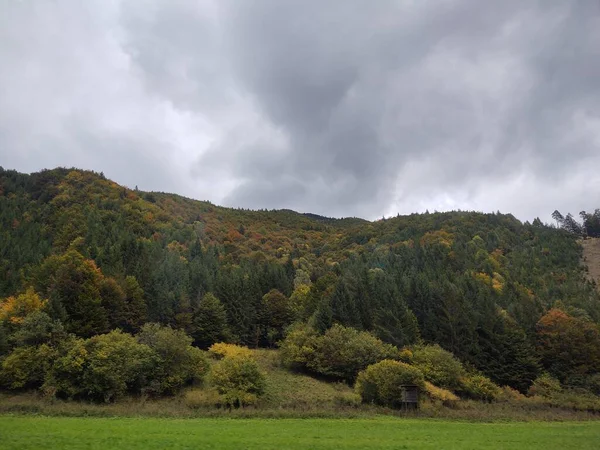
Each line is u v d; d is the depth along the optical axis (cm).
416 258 15325
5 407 4509
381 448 2998
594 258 18950
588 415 6053
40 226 13688
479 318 9131
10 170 18138
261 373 5988
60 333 5950
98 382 5366
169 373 5988
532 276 15025
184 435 3228
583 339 8825
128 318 8256
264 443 2989
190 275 11012
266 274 11631
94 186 17738
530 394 7694
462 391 7119
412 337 8594
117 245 10800
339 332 7762
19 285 9038
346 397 6022
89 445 2709
